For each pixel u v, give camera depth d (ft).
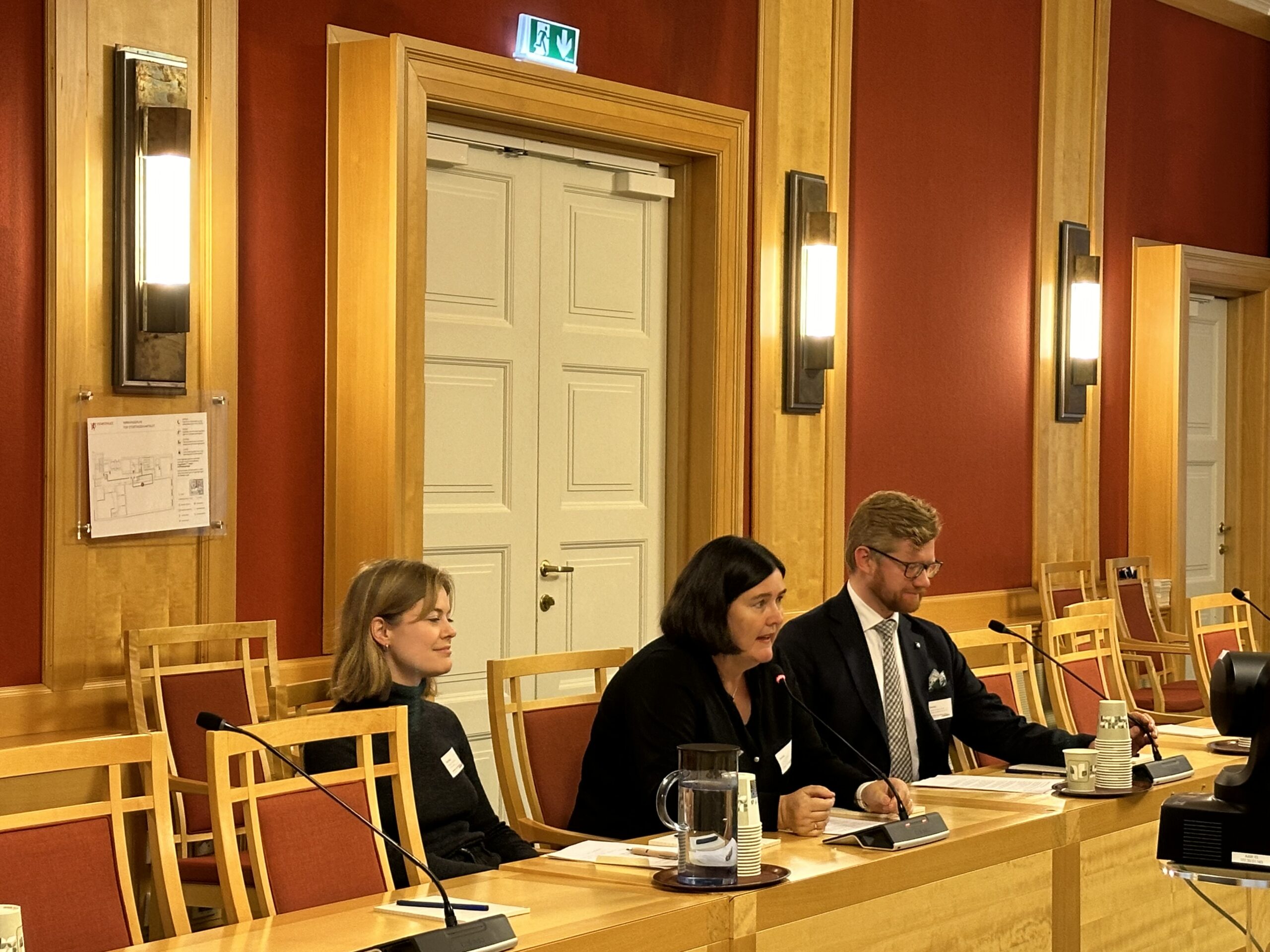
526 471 17.56
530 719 12.19
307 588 15.23
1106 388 25.54
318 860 8.73
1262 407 28.78
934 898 9.45
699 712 10.61
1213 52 27.71
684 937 7.91
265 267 14.89
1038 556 23.85
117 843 8.11
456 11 16.28
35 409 13.42
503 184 17.28
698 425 19.01
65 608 13.46
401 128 15.20
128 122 13.71
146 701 13.65
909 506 12.75
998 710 13.37
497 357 17.22
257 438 14.87
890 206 21.35
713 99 18.90
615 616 18.61
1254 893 11.12
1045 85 23.84
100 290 13.70
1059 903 10.53
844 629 12.79
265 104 14.84
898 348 21.52
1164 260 25.82
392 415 15.10
